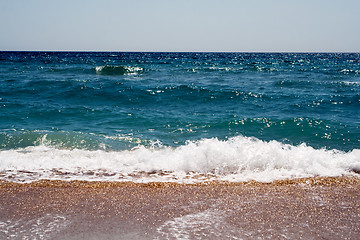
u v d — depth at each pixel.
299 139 7.43
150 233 3.02
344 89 16.66
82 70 25.72
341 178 4.57
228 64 44.06
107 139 7.11
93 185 4.29
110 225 3.17
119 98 13.16
